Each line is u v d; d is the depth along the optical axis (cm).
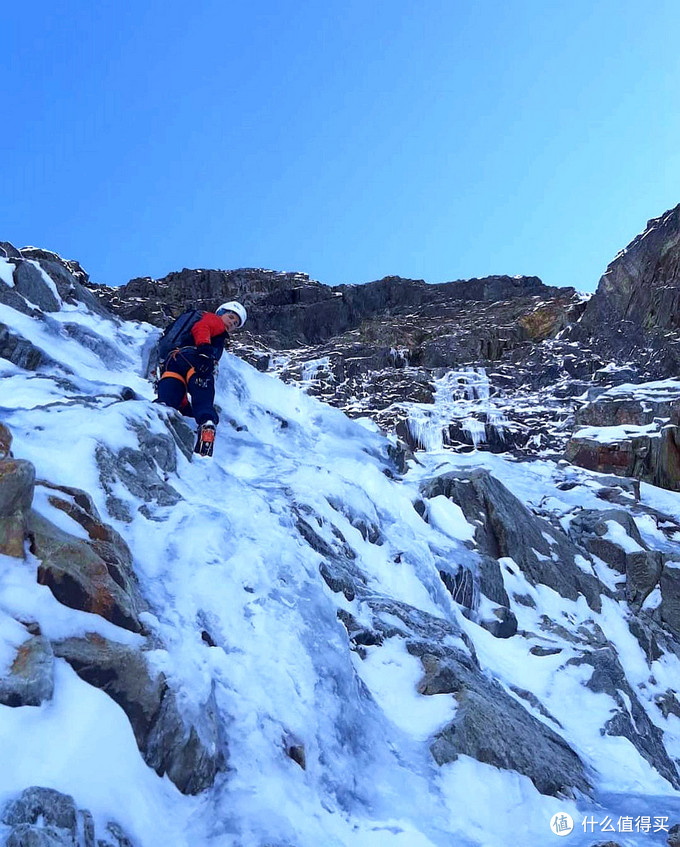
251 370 957
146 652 335
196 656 359
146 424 544
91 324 874
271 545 480
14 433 488
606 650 682
